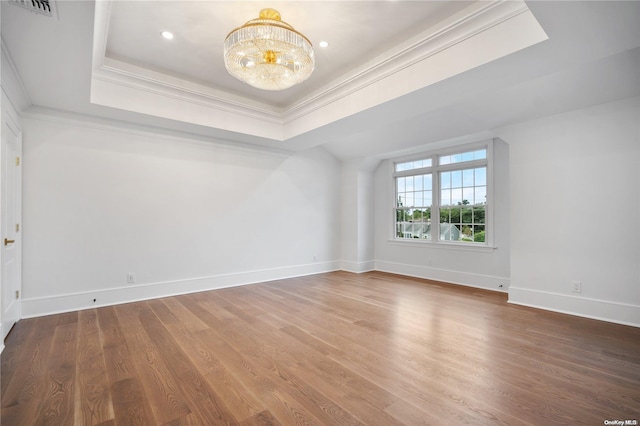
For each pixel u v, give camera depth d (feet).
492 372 7.46
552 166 12.44
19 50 7.64
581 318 11.41
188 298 14.19
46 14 6.25
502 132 13.84
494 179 15.96
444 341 9.34
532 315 11.76
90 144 12.64
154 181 14.21
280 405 6.16
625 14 6.24
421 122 15.23
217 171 16.19
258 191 17.81
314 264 20.52
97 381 7.02
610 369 7.59
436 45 9.45
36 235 11.45
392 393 6.58
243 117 15.14
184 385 6.88
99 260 12.82
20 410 5.96
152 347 8.87
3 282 8.88
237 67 8.91
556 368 7.65
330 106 13.47
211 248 15.94
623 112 10.87
